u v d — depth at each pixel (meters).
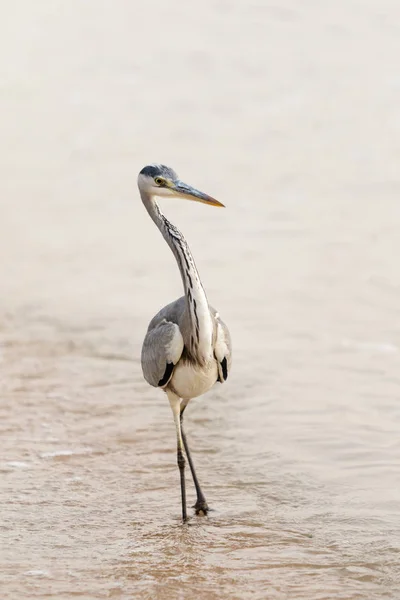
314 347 13.32
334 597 7.15
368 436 10.30
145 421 10.94
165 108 33.34
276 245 18.77
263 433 10.51
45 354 13.30
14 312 15.30
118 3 51.75
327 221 20.45
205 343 8.29
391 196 22.30
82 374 12.50
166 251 18.95
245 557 7.82
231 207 22.00
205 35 44.03
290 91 34.44
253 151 27.39
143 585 7.37
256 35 43.25
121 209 22.77
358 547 7.95
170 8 49.88
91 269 17.78
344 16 45.03
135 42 43.81
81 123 32.34
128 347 13.52
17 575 7.53
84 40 44.81
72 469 9.65
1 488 9.17
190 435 10.53
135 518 8.60
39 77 39.12
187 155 27.34
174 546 8.03
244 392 11.77
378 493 8.98
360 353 13.03
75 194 24.39
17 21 48.91
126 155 28.17
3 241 20.22
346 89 34.19
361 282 16.27
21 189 25.16
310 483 9.24
